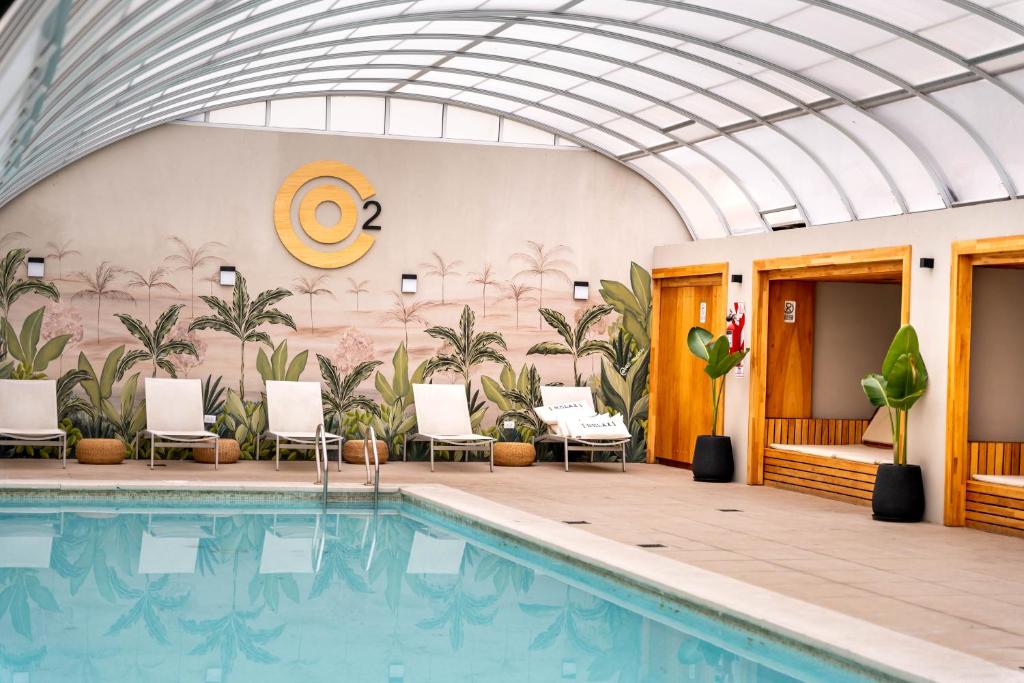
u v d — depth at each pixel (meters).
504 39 12.48
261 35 10.10
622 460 15.25
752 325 14.20
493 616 7.38
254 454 15.08
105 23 4.61
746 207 15.43
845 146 12.79
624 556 8.52
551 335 16.17
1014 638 6.45
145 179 14.81
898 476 11.18
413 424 15.63
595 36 12.04
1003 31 9.29
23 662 5.88
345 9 10.09
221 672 5.86
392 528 10.83
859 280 14.05
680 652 6.55
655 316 16.47
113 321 14.69
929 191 12.18
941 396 11.21
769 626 6.53
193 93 12.91
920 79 10.73
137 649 6.25
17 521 10.39
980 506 10.81
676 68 12.61
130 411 14.72
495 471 14.78
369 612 7.39
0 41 3.18
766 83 12.27
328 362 15.41
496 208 16.05
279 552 9.38
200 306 14.98
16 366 14.35
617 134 15.52
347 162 15.52
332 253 15.43
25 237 14.39
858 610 7.05
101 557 8.86
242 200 15.16
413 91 15.33
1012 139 10.57
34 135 6.57
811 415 14.40
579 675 6.02
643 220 16.53
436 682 5.82
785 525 10.69
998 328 11.33
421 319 15.75
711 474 14.13
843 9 9.70
